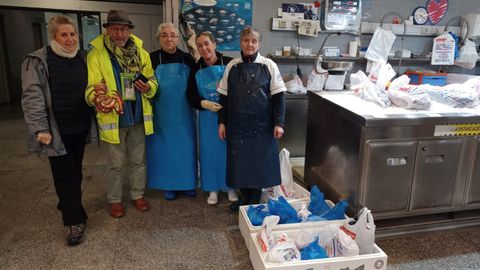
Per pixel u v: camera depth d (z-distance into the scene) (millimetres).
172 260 2006
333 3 3562
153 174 2734
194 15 3414
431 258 2037
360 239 1849
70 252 2068
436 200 2225
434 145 2107
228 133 2279
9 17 7457
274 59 3688
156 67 2516
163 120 2584
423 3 3822
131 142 2521
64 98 1925
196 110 2680
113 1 5875
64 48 1892
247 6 3500
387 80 2527
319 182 2668
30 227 2352
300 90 3475
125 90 2271
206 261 2000
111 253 2064
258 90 2156
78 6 5836
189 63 2582
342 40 3803
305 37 3709
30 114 1840
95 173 3412
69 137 2018
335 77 3434
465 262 2004
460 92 2344
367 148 2025
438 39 3768
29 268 1913
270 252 1703
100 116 2172
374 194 2121
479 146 2178
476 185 2258
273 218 1938
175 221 2463
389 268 1938
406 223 2301
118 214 2498
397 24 3779
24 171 3428
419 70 3871
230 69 2217
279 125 2234
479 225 2396
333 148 2404
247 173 2281
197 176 2846
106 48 2217
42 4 5750
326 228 1938
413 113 2113
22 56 8016
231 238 2246
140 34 5980
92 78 2123
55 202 2742
